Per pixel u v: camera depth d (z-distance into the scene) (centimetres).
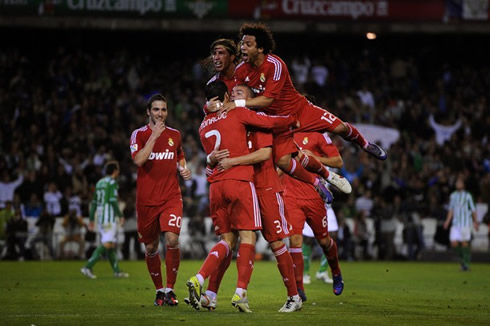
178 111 5069
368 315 1533
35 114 4897
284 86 1766
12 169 4406
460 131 5138
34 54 5706
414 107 5266
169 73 5522
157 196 1719
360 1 5125
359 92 5344
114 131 4819
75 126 4816
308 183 1770
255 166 1599
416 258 4222
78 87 5216
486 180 4541
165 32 5797
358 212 4247
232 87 1708
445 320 1462
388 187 4344
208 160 1578
